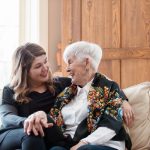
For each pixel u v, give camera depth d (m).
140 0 3.08
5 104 2.15
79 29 3.25
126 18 3.13
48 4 3.55
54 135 1.81
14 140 1.77
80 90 2.05
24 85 2.17
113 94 1.98
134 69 3.14
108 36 3.18
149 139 2.05
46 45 3.52
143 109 2.11
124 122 2.00
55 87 2.24
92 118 1.93
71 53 2.03
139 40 3.11
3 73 3.55
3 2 3.54
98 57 2.07
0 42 3.55
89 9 3.22
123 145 1.91
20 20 3.53
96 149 1.74
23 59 2.17
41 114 1.75
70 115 2.02
